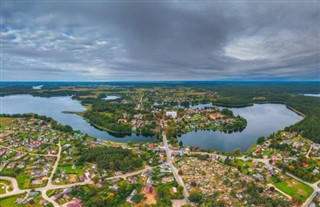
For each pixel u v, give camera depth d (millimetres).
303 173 178250
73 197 151625
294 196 154125
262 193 156750
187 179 173500
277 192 159750
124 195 152875
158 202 145250
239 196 149875
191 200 144250
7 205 144250
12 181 172875
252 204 142250
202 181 170125
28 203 144875
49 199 149250
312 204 145000
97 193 156000
